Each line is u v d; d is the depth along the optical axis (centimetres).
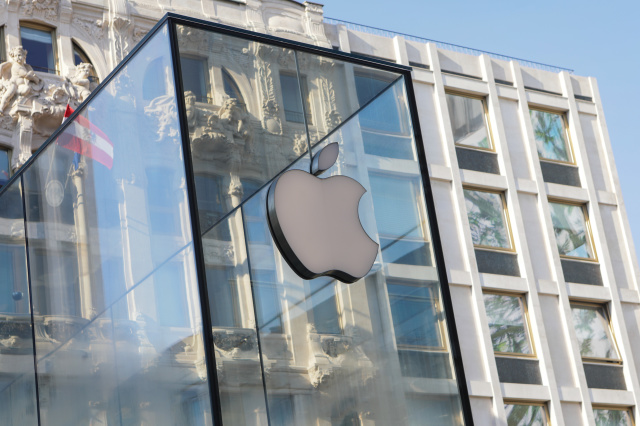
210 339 848
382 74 1064
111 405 962
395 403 922
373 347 932
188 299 875
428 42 3288
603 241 3272
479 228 3114
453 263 2998
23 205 1202
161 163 936
